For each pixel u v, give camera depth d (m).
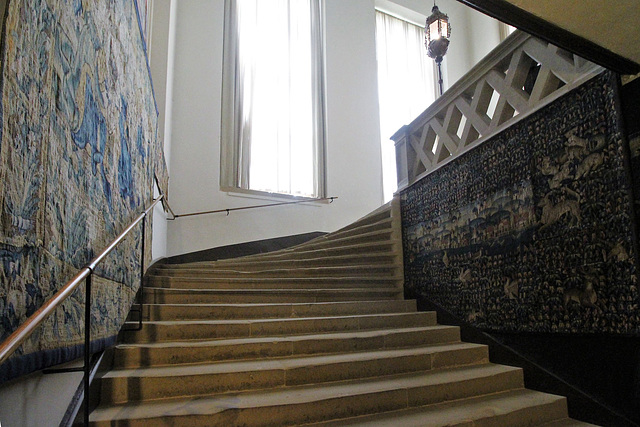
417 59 10.62
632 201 2.71
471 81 4.28
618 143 2.82
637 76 2.81
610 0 2.30
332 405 2.61
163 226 6.38
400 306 4.62
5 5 1.29
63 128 1.85
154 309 3.63
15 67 1.36
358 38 9.77
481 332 3.89
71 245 1.97
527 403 2.92
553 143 3.29
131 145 3.49
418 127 5.19
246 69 8.30
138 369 2.82
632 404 2.63
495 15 2.43
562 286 3.15
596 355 2.88
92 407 2.40
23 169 1.43
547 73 3.41
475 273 4.03
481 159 4.05
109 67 2.69
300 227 8.27
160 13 6.68
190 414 2.32
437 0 11.02
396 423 2.54
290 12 9.09
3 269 1.28
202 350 3.06
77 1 2.03
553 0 2.31
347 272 5.12
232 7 8.38
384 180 9.56
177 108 7.47
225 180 7.80
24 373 1.39
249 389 2.79
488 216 3.91
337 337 3.49
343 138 9.10
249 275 4.93
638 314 2.63
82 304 2.10
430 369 3.42
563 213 3.18
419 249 4.94
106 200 2.64
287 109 8.59
